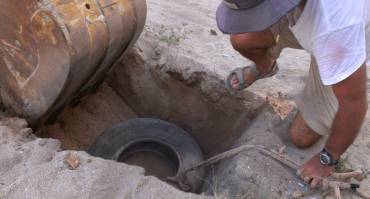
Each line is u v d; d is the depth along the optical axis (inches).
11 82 88.0
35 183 71.0
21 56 84.7
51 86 84.7
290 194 77.4
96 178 72.1
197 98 109.3
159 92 111.9
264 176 79.6
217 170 92.4
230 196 77.0
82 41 81.0
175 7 138.3
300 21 62.6
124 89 113.8
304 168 79.0
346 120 65.4
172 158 99.5
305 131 85.2
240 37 87.8
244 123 103.7
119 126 99.7
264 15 60.7
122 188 71.1
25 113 89.5
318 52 60.6
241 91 102.5
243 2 60.9
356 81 60.3
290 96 102.9
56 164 73.7
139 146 99.0
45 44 81.3
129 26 91.5
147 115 115.8
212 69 107.2
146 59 109.7
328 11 57.6
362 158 87.3
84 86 97.7
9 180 71.7
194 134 113.3
